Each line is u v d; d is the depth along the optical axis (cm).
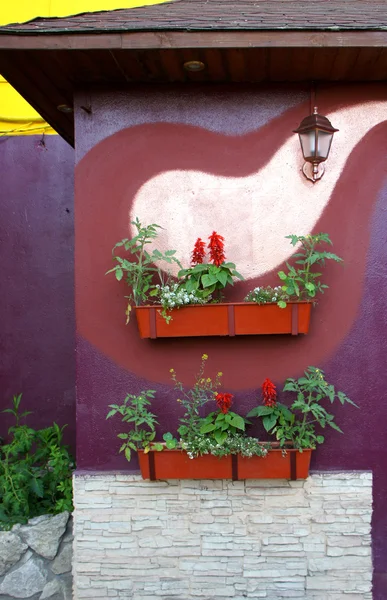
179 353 383
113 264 386
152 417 374
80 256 387
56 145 534
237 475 366
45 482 439
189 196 385
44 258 529
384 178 381
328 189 382
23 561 406
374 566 383
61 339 527
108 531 382
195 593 380
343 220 381
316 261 381
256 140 384
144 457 368
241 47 336
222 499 379
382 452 379
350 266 381
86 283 387
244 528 378
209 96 386
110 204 387
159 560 381
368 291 380
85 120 388
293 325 363
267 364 381
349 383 379
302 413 381
